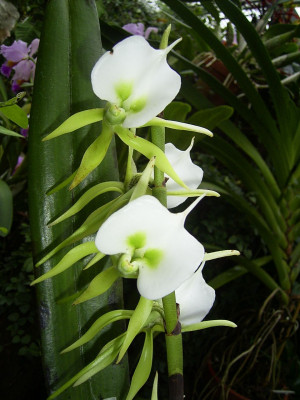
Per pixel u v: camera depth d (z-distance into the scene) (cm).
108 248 13
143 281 13
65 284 19
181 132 36
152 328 16
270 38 51
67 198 19
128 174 16
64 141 20
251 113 43
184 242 13
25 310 48
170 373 16
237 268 48
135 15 73
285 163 46
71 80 20
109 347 16
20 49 41
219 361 50
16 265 51
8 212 29
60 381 19
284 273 46
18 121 18
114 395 19
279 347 46
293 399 46
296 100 51
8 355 48
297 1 50
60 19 21
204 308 17
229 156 46
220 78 54
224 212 53
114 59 13
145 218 13
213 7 44
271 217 47
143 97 14
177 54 40
